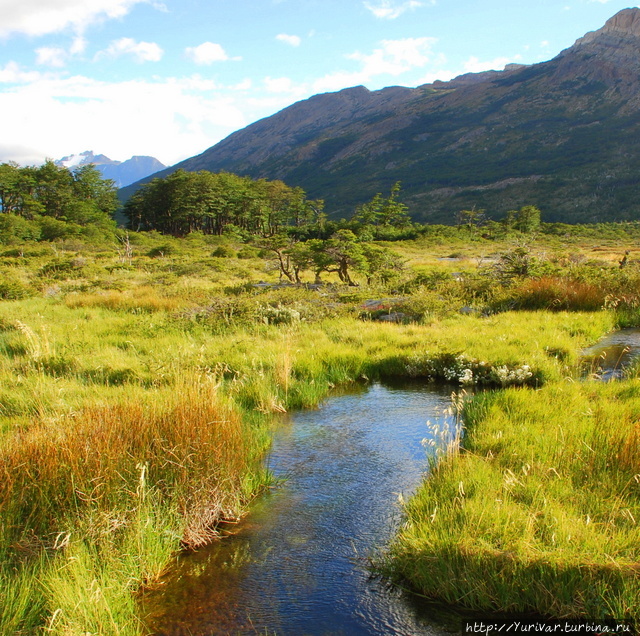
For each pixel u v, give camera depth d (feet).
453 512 12.41
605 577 10.27
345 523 14.10
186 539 13.44
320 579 11.89
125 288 69.97
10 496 12.69
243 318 41.06
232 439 16.12
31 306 50.44
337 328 38.55
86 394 21.52
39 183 306.14
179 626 10.55
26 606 10.05
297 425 21.68
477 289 53.26
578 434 16.03
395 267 81.92
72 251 182.09
